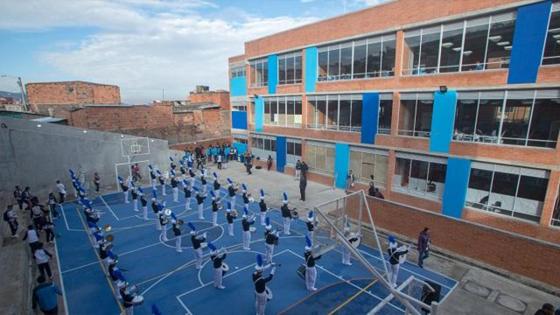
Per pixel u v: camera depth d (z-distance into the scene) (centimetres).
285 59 3180
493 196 1897
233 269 1510
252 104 3781
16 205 2330
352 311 1212
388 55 2327
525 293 1301
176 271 1500
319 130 2905
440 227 1641
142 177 3222
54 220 2155
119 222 2102
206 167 3719
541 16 1593
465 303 1243
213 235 1884
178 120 4359
